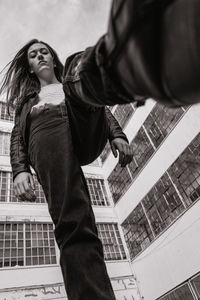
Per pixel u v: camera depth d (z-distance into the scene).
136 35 0.36
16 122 1.37
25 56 1.56
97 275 0.76
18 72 1.57
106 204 14.88
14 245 11.02
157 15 0.35
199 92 0.38
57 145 0.98
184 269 9.98
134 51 0.38
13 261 10.56
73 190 0.89
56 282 10.38
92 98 0.61
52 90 1.27
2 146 14.20
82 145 1.03
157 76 0.38
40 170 0.99
